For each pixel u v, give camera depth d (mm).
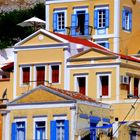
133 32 115312
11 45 144875
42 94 92688
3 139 93688
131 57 104688
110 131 93625
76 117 91062
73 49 101625
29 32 148250
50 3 116312
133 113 96000
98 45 108812
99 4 113625
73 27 114250
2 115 94000
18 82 102875
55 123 91750
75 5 114812
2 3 181750
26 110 93062
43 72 102062
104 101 98375
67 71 100750
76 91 100000
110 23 113000
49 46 101875
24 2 180750
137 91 101938
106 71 99188
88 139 92062
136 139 95000
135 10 116062
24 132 92938
